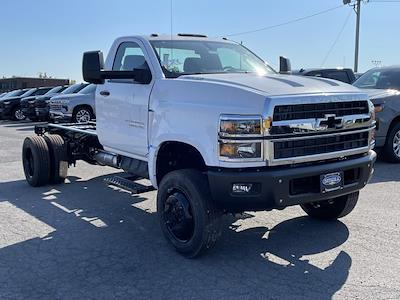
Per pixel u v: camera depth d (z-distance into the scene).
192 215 4.49
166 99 4.87
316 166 4.29
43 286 4.10
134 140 5.54
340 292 3.86
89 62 5.10
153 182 5.14
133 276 4.27
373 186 7.38
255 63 6.07
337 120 4.38
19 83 62.41
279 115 4.05
